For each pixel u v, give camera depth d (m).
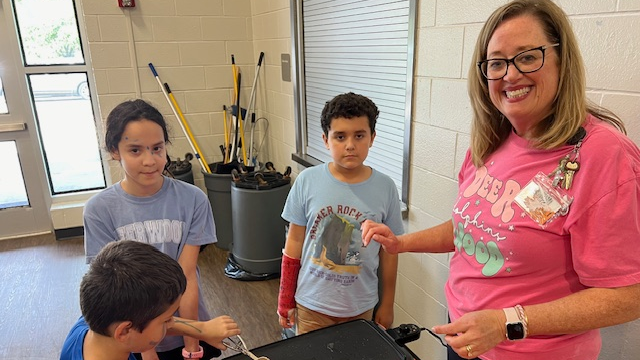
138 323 0.81
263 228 2.73
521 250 0.89
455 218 1.08
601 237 0.77
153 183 1.24
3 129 3.18
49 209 3.44
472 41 1.40
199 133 3.46
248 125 3.54
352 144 1.40
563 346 0.90
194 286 1.30
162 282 0.82
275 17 2.97
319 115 2.67
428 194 1.73
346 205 1.46
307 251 1.53
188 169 3.19
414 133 1.75
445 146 1.60
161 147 1.24
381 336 1.01
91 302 0.80
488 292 0.97
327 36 2.42
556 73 0.86
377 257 1.54
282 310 1.62
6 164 3.30
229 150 3.37
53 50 3.20
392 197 1.51
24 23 3.09
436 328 0.87
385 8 1.87
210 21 3.27
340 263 1.48
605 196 0.77
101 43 3.01
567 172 0.83
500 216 0.93
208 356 1.41
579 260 0.81
